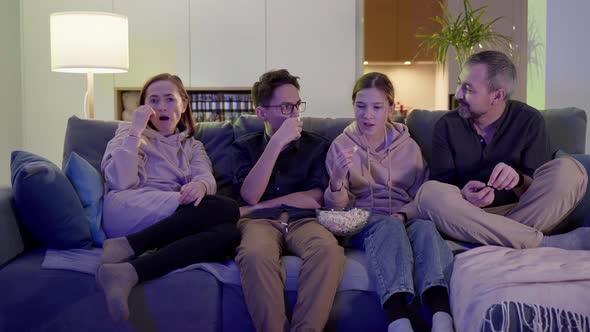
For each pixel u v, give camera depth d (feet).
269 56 14.71
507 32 16.71
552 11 10.62
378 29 18.86
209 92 15.11
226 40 14.69
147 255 5.59
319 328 5.26
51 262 5.70
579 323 4.60
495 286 4.82
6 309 5.61
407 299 5.51
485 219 5.97
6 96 13.98
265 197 7.06
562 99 10.60
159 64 14.74
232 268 5.72
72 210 6.11
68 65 10.68
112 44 10.84
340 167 6.43
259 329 5.33
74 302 5.55
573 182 6.09
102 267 5.30
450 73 17.01
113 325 5.53
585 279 4.84
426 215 6.34
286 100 7.10
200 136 7.74
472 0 16.92
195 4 14.67
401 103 19.70
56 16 10.75
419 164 7.16
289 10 14.67
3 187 6.36
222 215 6.18
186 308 5.51
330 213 6.15
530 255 5.43
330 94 14.74
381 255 5.60
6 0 13.94
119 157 6.63
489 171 6.86
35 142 14.62
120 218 6.35
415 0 18.74
